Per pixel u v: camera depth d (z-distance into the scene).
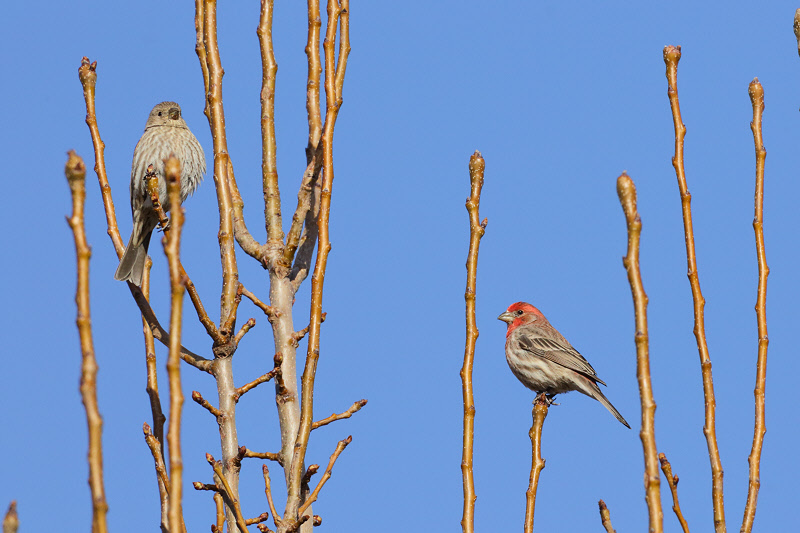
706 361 9.44
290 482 9.27
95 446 5.75
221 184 10.87
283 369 11.23
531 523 9.33
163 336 11.06
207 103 11.21
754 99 10.19
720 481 9.14
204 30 11.39
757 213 9.91
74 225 5.87
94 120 12.34
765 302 9.70
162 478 9.58
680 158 10.02
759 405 9.37
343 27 10.98
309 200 12.11
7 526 4.79
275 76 12.34
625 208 6.55
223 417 10.49
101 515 5.66
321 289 9.49
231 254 10.80
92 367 5.83
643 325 6.51
